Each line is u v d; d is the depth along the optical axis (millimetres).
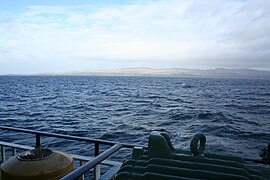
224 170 1957
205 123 30234
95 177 3797
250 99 68500
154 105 51406
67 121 31000
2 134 19141
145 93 91562
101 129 25844
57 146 16906
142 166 2129
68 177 2236
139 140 21391
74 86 141625
